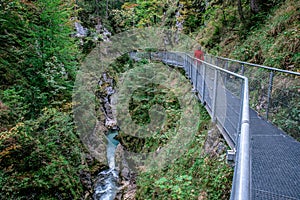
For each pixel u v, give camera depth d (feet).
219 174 13.33
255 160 9.33
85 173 26.40
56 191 18.26
